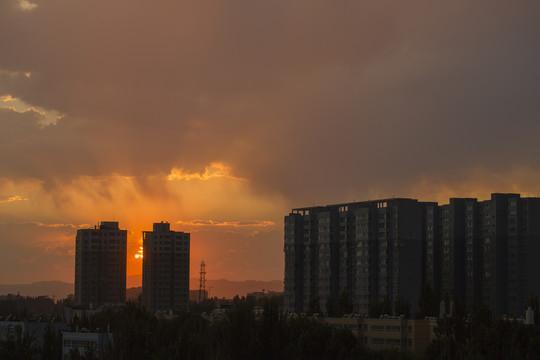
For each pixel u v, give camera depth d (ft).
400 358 632.79
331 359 654.53
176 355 615.98
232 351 638.94
